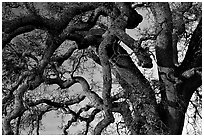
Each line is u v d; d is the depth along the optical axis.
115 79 13.21
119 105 12.25
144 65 9.93
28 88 11.12
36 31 13.12
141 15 11.84
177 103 13.00
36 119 14.48
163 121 13.11
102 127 10.82
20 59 12.66
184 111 13.34
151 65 9.97
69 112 15.28
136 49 10.08
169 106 13.01
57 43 11.62
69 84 13.35
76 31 12.48
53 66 13.61
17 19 11.05
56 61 13.62
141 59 9.96
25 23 11.09
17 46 13.12
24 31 11.23
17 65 12.52
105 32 11.40
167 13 12.29
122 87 12.98
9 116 10.86
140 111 12.13
